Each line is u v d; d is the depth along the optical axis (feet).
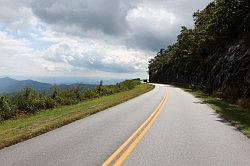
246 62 92.02
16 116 74.43
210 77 135.13
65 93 105.29
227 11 121.19
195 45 217.77
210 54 164.96
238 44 105.60
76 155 28.27
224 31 132.98
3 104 74.13
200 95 125.49
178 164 25.52
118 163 25.57
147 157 27.61
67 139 36.17
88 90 123.75
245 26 104.53
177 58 304.09
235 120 51.08
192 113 62.49
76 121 52.31
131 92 152.05
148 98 110.11
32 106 81.66
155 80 450.30
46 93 94.58
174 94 133.69
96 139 35.96
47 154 28.76
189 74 229.45
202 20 205.26
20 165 25.12
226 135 38.60
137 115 60.03
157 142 34.12
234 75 99.40
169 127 44.68
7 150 30.73
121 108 74.95
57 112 71.82
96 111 66.95
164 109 70.44
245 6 115.03
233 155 28.60
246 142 34.50
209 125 46.70
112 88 160.15
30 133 39.24
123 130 42.29
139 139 35.78
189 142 34.24
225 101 93.04
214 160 26.84
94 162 25.91
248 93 83.92
